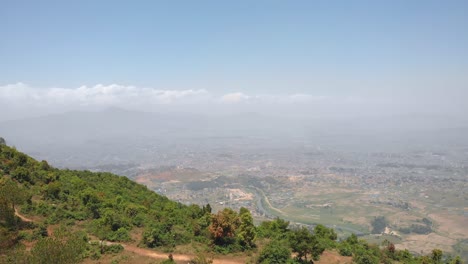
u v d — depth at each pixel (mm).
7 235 31062
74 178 57719
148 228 37375
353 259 37312
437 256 43625
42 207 40844
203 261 31469
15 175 48656
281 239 41719
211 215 41625
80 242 26469
